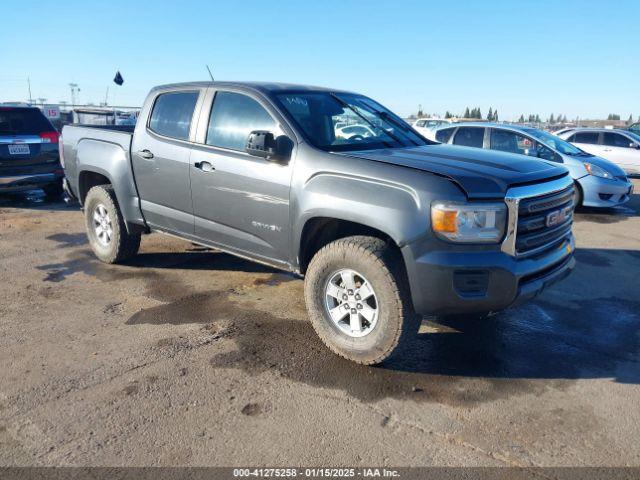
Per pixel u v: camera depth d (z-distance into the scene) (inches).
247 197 163.9
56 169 362.3
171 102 193.9
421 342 158.1
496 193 126.0
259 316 174.2
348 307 142.5
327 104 177.5
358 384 133.1
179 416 118.0
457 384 134.3
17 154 343.0
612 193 367.9
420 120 1015.6
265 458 105.0
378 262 132.0
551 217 138.3
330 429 114.4
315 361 144.5
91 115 756.6
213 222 178.9
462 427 115.8
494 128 401.1
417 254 126.6
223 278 211.2
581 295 201.8
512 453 107.2
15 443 108.0
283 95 168.7
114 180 208.7
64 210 349.1
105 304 182.2
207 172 174.6
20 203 374.0
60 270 218.8
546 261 136.9
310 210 144.8
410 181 129.8
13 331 159.8
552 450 108.3
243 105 171.0
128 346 151.1
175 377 134.6
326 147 154.3
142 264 228.2
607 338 163.9
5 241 264.4
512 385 134.2
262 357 146.3
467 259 124.9
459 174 129.3
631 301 196.1
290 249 156.4
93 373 135.6
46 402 122.3
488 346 156.4
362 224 140.6
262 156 154.8
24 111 354.6
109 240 224.1
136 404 122.3
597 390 132.5
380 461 104.4
